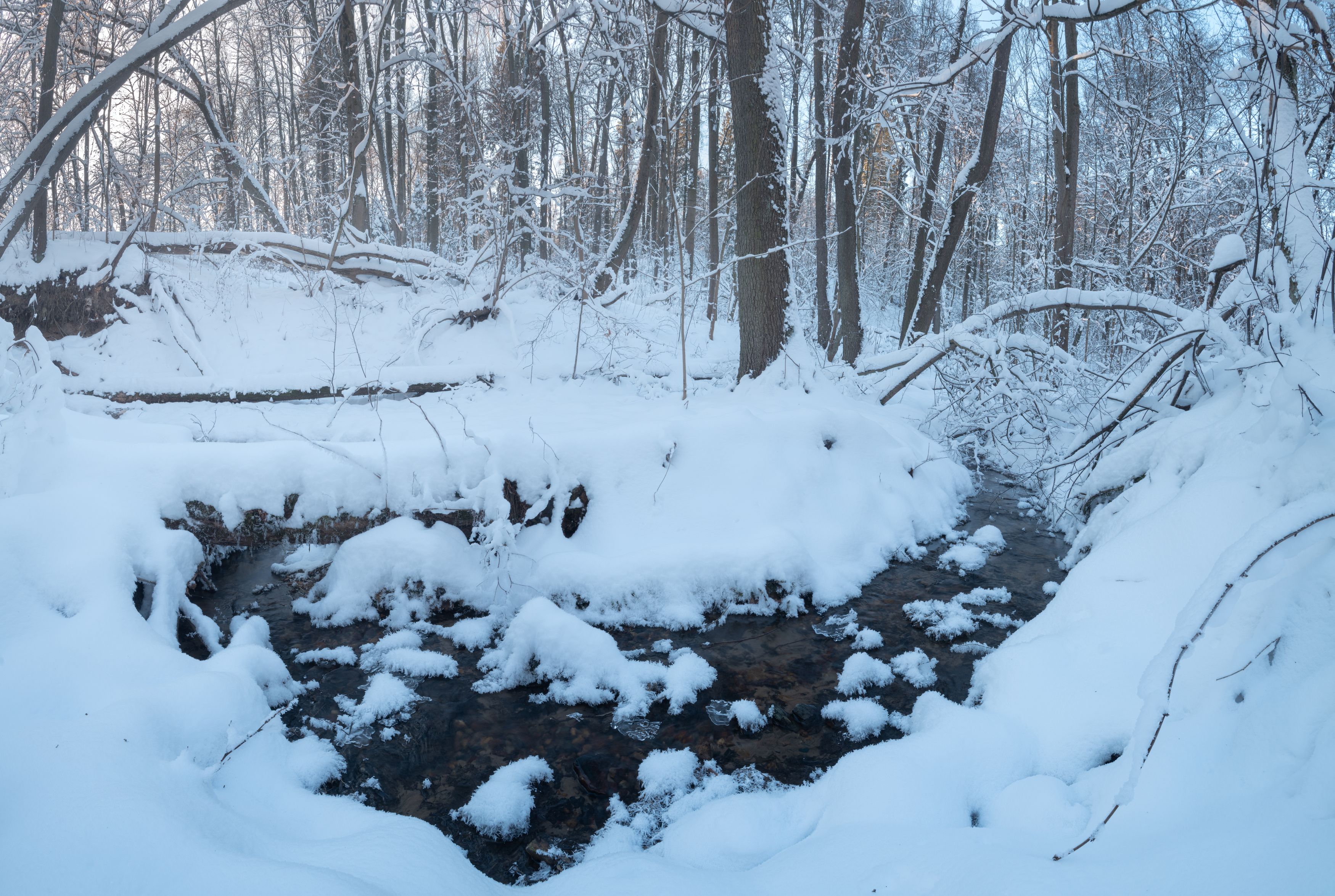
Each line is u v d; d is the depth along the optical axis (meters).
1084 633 3.61
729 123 21.80
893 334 13.87
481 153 11.38
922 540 6.40
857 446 6.68
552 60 14.30
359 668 4.39
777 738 3.78
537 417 7.00
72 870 1.99
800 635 4.86
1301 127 5.11
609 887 2.37
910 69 12.91
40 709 3.06
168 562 4.30
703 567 5.17
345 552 5.07
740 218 7.81
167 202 11.41
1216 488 3.79
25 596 3.58
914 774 2.91
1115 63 11.46
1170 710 2.82
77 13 10.07
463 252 12.82
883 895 2.19
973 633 4.83
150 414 7.30
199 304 9.47
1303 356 4.19
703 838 2.88
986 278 23.09
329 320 9.58
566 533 5.51
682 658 4.43
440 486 5.20
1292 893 1.71
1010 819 2.71
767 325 7.75
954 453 7.92
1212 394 5.34
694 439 5.96
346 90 12.95
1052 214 17.02
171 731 2.92
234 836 2.36
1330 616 2.61
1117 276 12.02
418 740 3.75
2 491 4.13
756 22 7.45
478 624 4.78
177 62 11.09
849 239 10.73
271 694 3.92
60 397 4.63
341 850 2.47
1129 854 2.14
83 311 9.28
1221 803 2.34
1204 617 2.45
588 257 10.49
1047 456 7.43
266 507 4.91
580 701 4.08
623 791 3.39
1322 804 2.04
